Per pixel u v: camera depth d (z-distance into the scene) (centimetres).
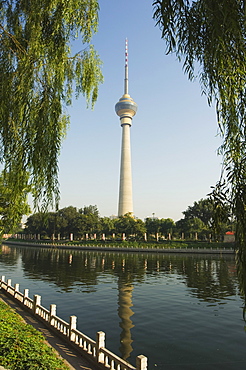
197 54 488
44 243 11094
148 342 1505
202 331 1664
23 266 4800
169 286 3052
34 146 747
